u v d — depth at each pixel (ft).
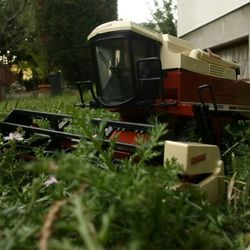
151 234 4.64
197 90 16.37
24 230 4.21
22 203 7.16
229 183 8.63
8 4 61.82
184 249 5.00
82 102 17.75
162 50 16.12
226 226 7.31
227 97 18.35
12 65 93.30
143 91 15.53
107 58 16.12
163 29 76.38
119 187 4.58
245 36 38.34
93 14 66.23
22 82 93.40
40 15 65.26
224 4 41.47
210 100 17.03
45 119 12.90
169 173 5.45
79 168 4.38
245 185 8.82
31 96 56.18
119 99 16.06
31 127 11.79
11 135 10.32
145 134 9.48
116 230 4.75
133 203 4.28
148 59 14.88
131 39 15.30
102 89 16.55
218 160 8.65
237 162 11.55
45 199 6.47
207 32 45.62
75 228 3.63
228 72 19.30
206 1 45.21
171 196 5.58
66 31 65.62
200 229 5.47
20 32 65.41
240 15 38.86
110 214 3.45
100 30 15.92
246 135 17.51
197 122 14.19
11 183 9.14
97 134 6.70
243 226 7.52
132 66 15.46
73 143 11.32
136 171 5.33
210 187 8.22
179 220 5.11
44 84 72.49
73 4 64.95
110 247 4.69
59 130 12.16
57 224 3.67
